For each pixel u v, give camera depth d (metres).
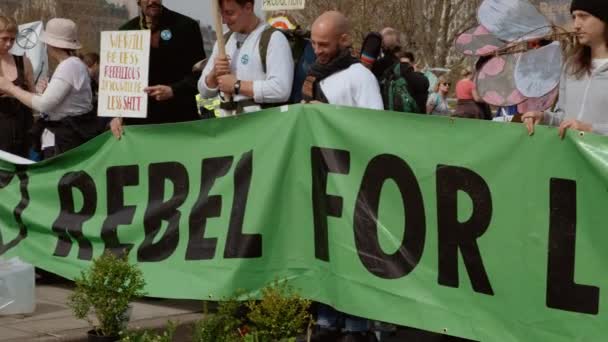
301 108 6.19
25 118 8.73
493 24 6.64
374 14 23.88
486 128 5.47
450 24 24.89
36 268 8.09
